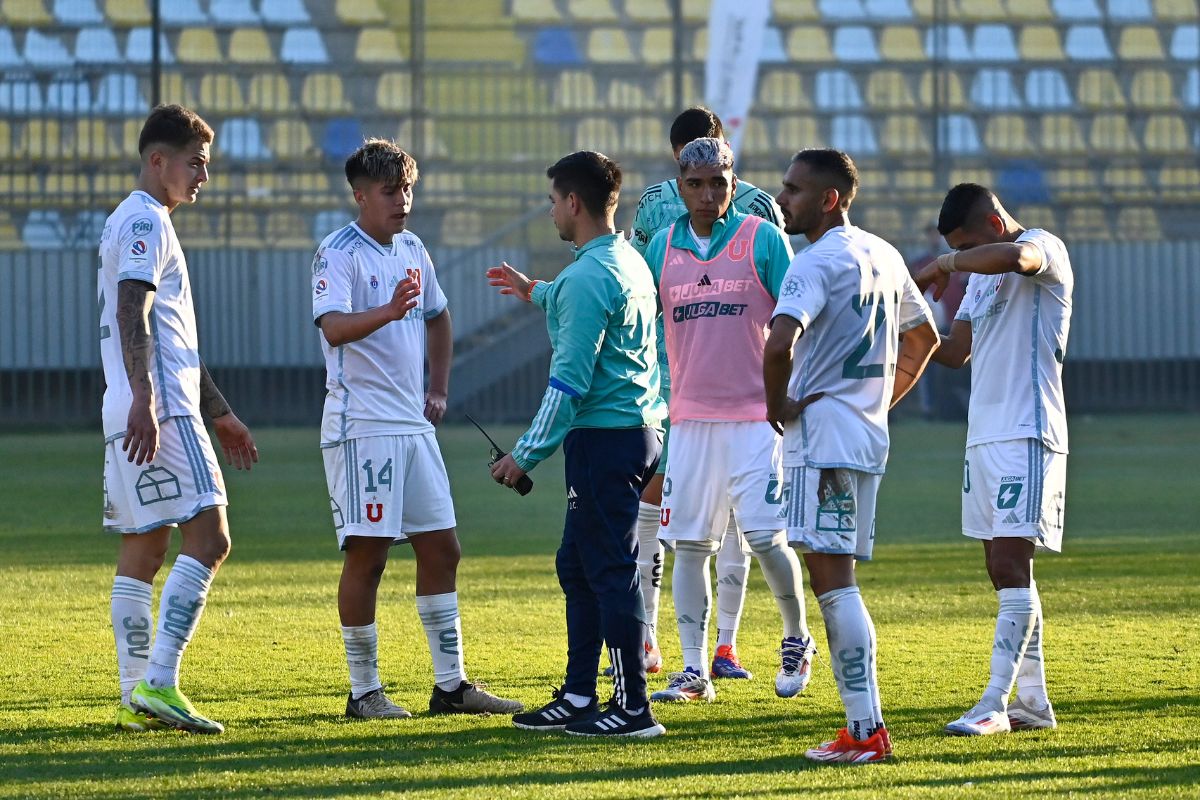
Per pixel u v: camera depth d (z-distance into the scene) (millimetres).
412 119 80625
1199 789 13414
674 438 19516
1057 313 17328
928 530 37406
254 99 86500
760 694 19328
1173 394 80312
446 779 14133
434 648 18141
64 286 72688
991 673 16625
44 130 76812
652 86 88375
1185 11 95375
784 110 88438
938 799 13094
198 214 79250
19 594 26938
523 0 91938
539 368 75625
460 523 39656
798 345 15758
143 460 16641
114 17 87875
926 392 78375
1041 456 17031
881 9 94812
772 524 18984
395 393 18188
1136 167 84750
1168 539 35000
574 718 16922
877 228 81062
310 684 19516
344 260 18172
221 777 14219
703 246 19453
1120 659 20688
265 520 39719
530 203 79250
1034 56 93250
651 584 21578
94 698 18422
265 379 74188
